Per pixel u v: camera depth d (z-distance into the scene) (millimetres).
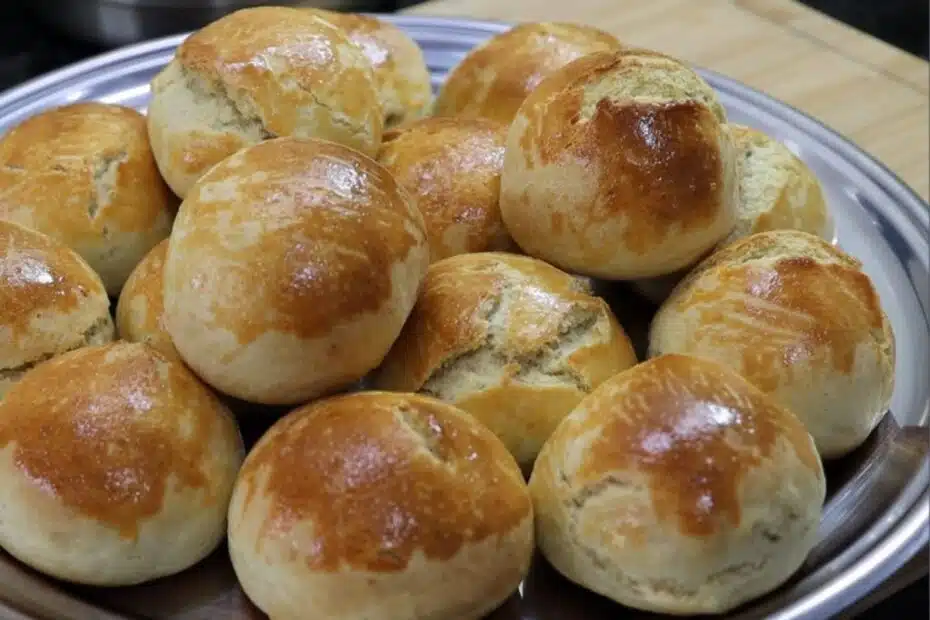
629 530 359
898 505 389
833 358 396
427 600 354
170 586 384
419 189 443
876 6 808
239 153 404
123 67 541
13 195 447
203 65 440
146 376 384
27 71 660
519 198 427
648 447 360
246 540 365
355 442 361
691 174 410
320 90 440
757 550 359
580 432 372
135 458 371
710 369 375
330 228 381
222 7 638
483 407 397
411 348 403
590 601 382
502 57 492
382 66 498
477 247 441
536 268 417
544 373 403
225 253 380
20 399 379
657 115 411
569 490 370
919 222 476
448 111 501
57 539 368
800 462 366
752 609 366
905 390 429
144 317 418
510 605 381
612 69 423
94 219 449
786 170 453
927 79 602
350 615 353
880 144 562
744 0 665
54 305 405
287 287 376
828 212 468
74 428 371
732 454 358
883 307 456
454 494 358
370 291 381
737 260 416
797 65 612
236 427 400
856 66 611
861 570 371
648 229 411
